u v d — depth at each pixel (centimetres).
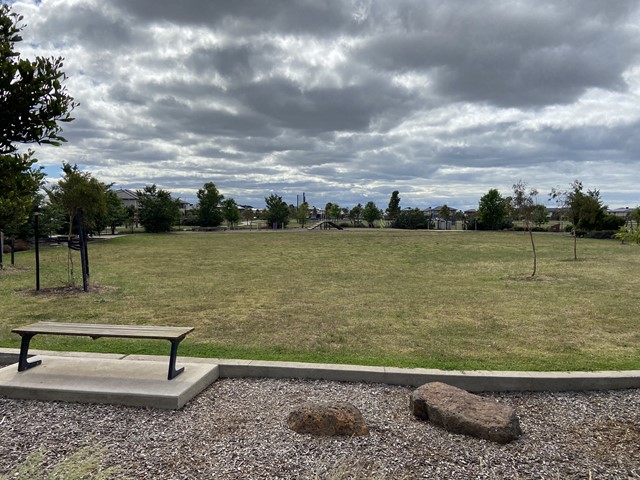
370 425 374
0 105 328
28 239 2470
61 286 1157
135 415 395
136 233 4344
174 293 1084
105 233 4272
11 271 1479
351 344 635
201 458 322
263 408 411
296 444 340
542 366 531
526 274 1423
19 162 361
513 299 997
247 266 1688
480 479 297
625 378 463
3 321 781
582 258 1908
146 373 467
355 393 449
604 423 385
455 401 379
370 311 870
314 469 307
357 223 7250
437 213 8744
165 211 4572
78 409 407
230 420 385
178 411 404
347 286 1198
